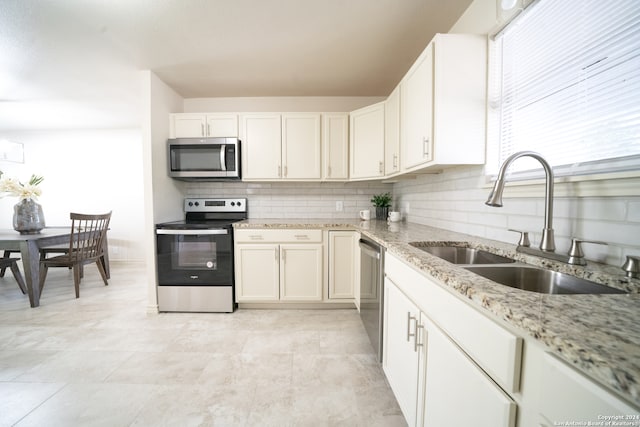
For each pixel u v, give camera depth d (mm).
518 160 1273
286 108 2967
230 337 1992
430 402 922
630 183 778
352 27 1777
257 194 3016
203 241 2410
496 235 1373
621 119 840
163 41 1913
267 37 1885
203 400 1362
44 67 2260
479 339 647
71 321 2270
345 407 1320
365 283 1938
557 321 478
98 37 1853
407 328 1130
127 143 4207
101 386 1465
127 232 4277
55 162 4273
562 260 897
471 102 1385
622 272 767
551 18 1092
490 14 1391
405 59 2178
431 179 2092
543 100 1139
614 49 856
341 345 1880
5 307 2586
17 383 1490
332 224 2424
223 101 2961
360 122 2557
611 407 365
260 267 2459
